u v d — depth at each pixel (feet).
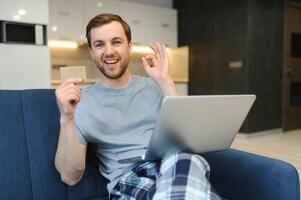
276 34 15.49
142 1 17.12
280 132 16.03
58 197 4.06
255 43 14.55
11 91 4.10
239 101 3.25
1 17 11.60
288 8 15.93
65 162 3.67
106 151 4.10
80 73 3.63
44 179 4.00
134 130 4.10
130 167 3.89
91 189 4.30
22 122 4.01
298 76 16.72
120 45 4.17
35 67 12.51
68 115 3.44
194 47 17.06
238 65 14.76
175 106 2.81
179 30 17.97
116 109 4.12
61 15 14.02
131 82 4.36
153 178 3.56
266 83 15.16
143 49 16.99
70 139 3.55
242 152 4.04
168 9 17.49
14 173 3.81
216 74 15.93
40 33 12.55
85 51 15.98
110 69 4.14
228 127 3.48
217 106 3.10
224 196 4.04
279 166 3.53
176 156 3.15
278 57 15.66
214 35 15.89
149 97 4.31
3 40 11.76
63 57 15.49
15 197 3.78
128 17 15.94
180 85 17.25
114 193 3.84
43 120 4.17
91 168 4.32
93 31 4.13
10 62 11.95
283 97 16.02
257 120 14.89
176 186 2.88
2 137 3.84
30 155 3.97
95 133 3.94
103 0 15.12
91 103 4.07
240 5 14.52
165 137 3.11
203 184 2.95
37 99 4.22
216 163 4.16
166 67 4.27
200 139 3.35
